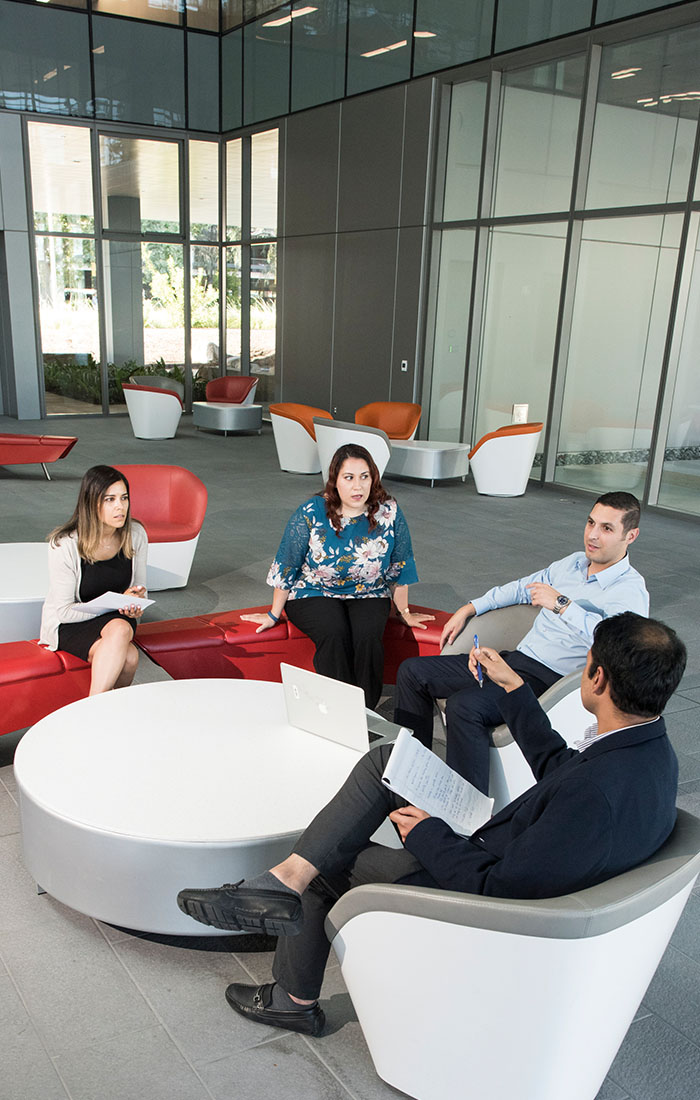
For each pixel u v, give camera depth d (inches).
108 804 93.7
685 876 63.8
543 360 402.9
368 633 148.3
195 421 538.6
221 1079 78.5
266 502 348.2
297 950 81.0
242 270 607.2
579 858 62.3
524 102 394.3
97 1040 82.4
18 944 95.5
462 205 433.7
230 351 634.8
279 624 156.9
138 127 571.2
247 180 587.8
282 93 538.9
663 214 341.4
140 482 223.0
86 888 92.8
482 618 141.9
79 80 542.0
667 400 351.3
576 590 128.8
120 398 604.1
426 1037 70.9
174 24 568.7
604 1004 65.7
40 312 561.9
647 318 354.6
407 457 398.6
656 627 65.2
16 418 576.1
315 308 539.2
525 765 113.1
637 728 65.5
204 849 87.9
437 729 151.3
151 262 598.9
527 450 377.1
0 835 115.3
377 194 474.9
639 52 341.1
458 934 64.0
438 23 424.2
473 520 331.9
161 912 91.2
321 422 368.5
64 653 135.2
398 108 451.5
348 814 79.8
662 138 337.7
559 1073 67.9
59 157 547.2
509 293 416.2
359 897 69.9
